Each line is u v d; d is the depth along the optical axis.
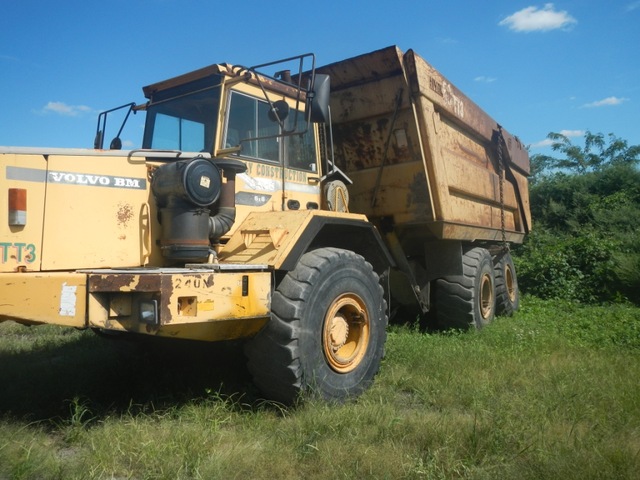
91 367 5.34
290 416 3.95
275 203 5.05
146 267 4.05
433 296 7.58
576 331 7.25
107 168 4.00
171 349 5.48
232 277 3.80
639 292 10.88
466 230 7.45
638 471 2.94
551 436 3.41
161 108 5.14
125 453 3.19
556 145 26.67
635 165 19.09
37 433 3.55
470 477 2.91
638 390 4.29
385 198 6.67
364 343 4.78
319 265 4.34
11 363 5.50
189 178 3.96
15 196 3.58
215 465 2.98
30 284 3.43
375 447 3.29
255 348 4.14
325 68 6.71
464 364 5.25
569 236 15.91
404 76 6.28
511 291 10.17
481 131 8.35
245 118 4.87
